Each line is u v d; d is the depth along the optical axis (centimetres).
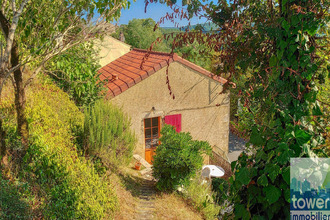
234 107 1307
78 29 556
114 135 782
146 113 1108
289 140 202
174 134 829
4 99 639
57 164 540
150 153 1190
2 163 476
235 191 235
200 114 1222
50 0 505
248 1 241
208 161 1263
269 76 212
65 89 959
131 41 2967
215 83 1216
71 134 737
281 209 214
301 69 209
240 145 1633
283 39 213
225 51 253
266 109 220
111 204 599
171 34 243
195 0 237
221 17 251
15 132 532
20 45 570
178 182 812
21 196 454
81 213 502
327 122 223
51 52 498
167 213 702
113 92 1027
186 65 1138
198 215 752
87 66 611
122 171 870
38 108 673
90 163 675
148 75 1068
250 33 235
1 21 443
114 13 525
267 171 204
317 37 216
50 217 453
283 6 208
